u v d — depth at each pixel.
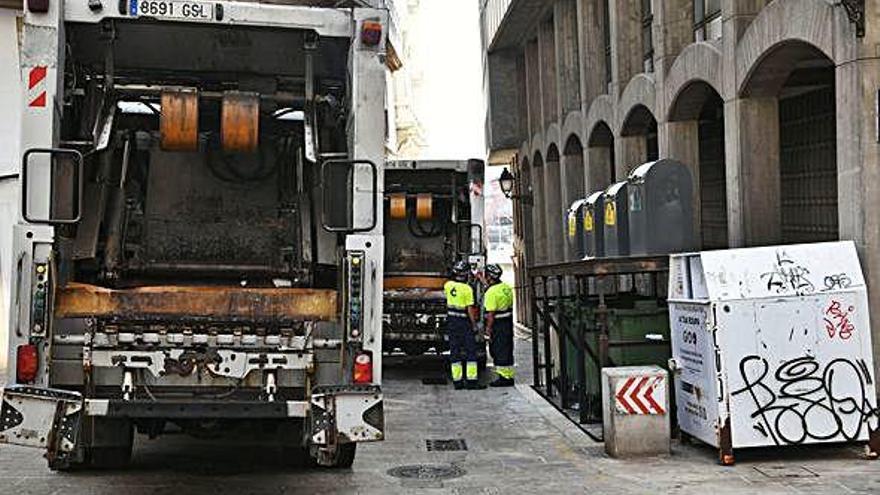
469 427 11.14
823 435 8.49
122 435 7.89
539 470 8.67
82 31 7.82
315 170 8.54
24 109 6.91
